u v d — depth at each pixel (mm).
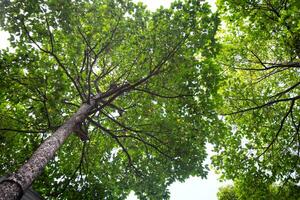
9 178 5332
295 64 10289
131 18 9477
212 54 9211
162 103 10383
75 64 9586
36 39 8930
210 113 9773
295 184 10906
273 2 10656
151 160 11047
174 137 10070
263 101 11719
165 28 9203
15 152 9531
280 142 12172
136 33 9484
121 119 11156
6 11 8336
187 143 10000
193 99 9695
